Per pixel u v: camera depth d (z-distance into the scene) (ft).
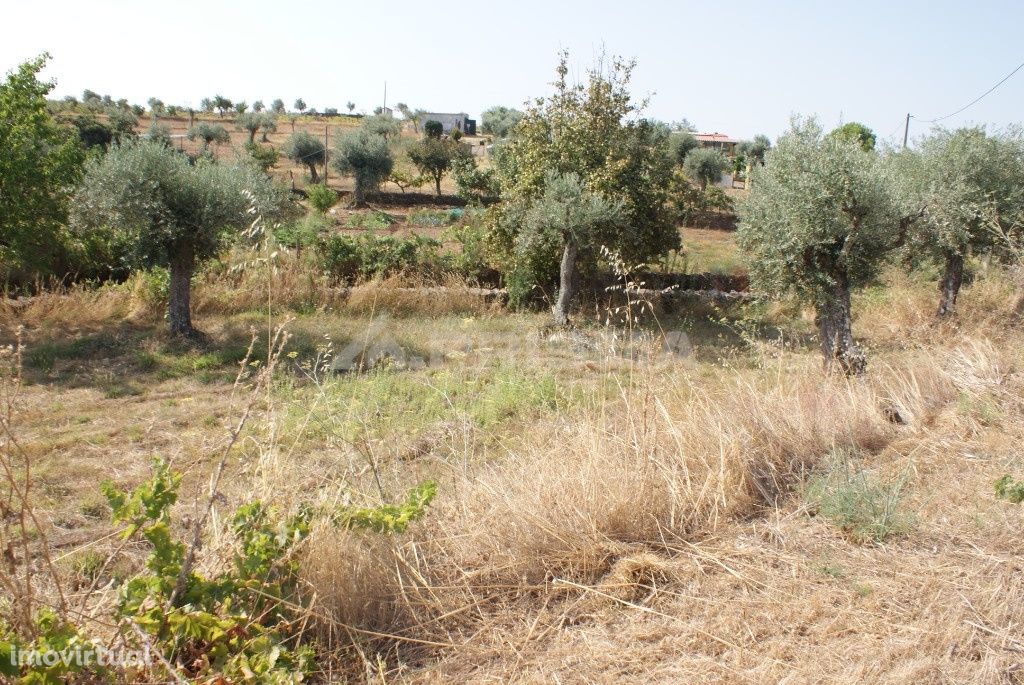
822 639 9.54
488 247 46.70
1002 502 13.10
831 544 12.05
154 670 8.61
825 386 19.33
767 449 15.60
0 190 33.55
